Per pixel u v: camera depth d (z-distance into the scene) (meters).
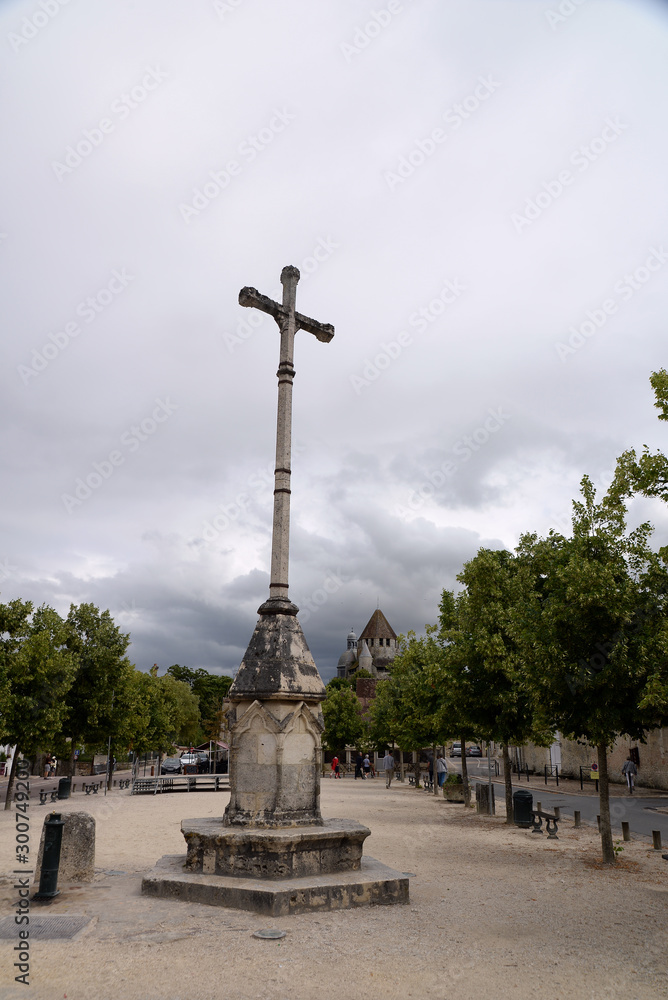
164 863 9.66
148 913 7.80
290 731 9.33
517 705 17.61
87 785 33.94
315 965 6.16
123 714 27.92
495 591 18.38
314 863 8.81
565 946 6.95
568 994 5.61
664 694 10.02
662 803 24.81
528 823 17.64
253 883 8.27
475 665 18.30
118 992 5.42
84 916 7.61
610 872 11.25
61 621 25.80
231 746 9.53
